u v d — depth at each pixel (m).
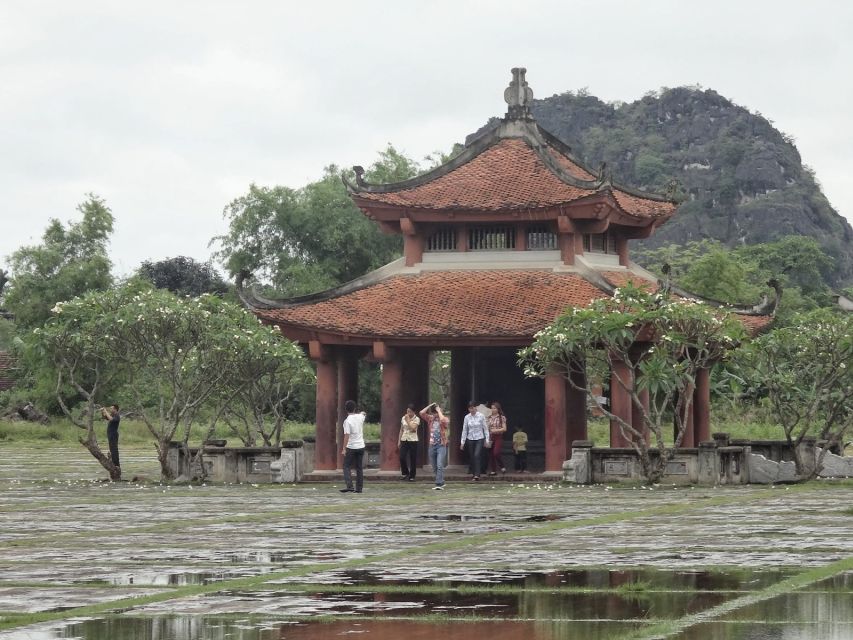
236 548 22.31
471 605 15.45
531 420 51.25
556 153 55.19
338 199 105.25
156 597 16.34
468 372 51.47
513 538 23.89
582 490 40.59
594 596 16.11
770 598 15.73
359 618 14.58
